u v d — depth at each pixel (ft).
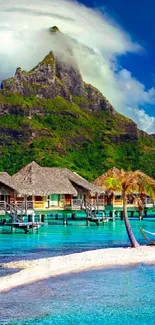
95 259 101.96
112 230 172.14
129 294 75.05
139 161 540.11
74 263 97.55
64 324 60.13
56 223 195.83
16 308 66.59
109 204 222.48
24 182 177.88
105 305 69.15
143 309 67.67
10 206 153.58
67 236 149.48
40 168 190.29
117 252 110.83
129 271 92.02
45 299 71.31
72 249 120.78
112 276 87.35
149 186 120.67
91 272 90.48
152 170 526.16
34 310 66.03
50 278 84.64
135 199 130.21
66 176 200.23
